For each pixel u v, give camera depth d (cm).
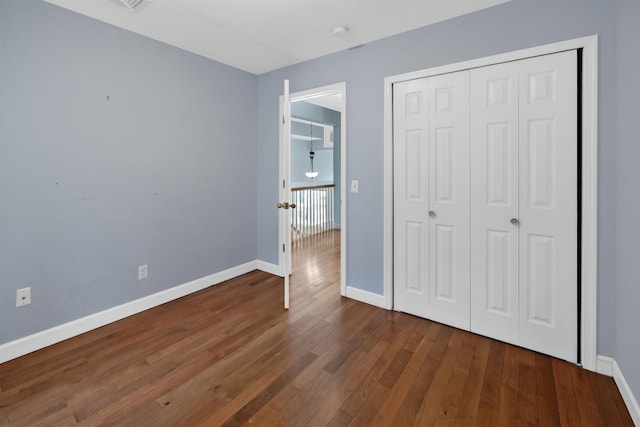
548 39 200
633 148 160
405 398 171
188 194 313
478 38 226
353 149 292
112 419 157
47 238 224
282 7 225
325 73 310
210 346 223
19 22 206
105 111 250
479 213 232
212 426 153
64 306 233
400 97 264
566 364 201
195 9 229
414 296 268
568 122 198
